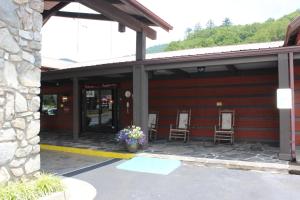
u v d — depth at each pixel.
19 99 4.11
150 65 7.99
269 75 8.88
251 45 11.93
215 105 9.58
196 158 6.88
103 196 4.52
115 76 10.77
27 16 4.27
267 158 6.71
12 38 4.04
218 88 9.56
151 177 5.56
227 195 4.54
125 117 11.31
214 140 9.12
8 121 3.95
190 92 9.98
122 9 7.60
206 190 4.78
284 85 6.39
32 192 3.65
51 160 7.20
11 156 3.97
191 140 9.81
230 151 7.71
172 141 9.66
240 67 8.62
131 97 11.15
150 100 10.63
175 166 6.38
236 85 9.30
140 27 8.14
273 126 8.82
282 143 6.52
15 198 3.45
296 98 8.12
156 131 10.16
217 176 5.59
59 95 12.91
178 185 5.06
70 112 12.58
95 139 10.16
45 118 13.34
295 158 6.36
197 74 9.84
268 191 4.70
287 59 6.38
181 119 9.87
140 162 6.80
